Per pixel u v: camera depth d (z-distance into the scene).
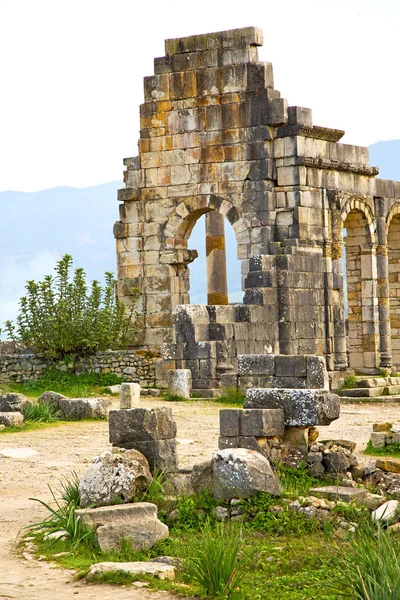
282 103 44.53
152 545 18.09
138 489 19.73
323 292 45.06
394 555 15.43
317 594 15.55
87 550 17.88
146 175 47.47
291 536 18.69
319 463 22.53
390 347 48.31
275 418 22.59
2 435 30.19
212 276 49.75
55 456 26.98
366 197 47.47
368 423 34.16
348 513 19.25
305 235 44.41
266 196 44.59
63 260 45.41
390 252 51.22
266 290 43.09
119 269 48.16
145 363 42.75
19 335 45.44
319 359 26.45
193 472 20.28
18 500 21.91
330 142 46.16
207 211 47.16
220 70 45.75
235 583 15.87
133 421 21.50
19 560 17.48
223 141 45.66
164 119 46.97
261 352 42.72
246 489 19.58
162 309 47.22
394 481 21.77
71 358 43.75
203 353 40.97
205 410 36.94
